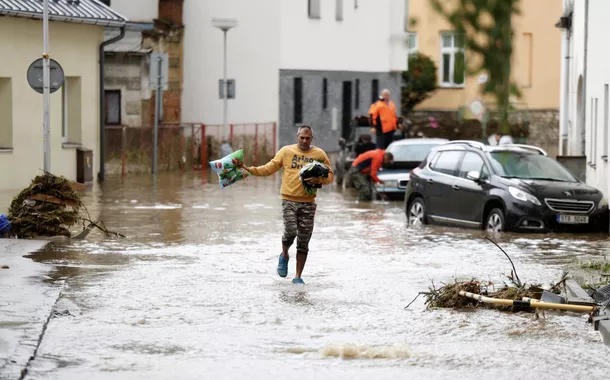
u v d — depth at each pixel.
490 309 25.75
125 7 94.00
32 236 37.78
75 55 67.56
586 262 34.66
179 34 99.31
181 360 19.86
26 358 19.34
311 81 107.00
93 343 21.23
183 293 27.50
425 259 35.19
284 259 30.39
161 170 83.44
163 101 98.12
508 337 22.52
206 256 35.16
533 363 19.91
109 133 77.44
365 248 38.31
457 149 47.66
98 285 28.47
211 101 101.56
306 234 29.78
